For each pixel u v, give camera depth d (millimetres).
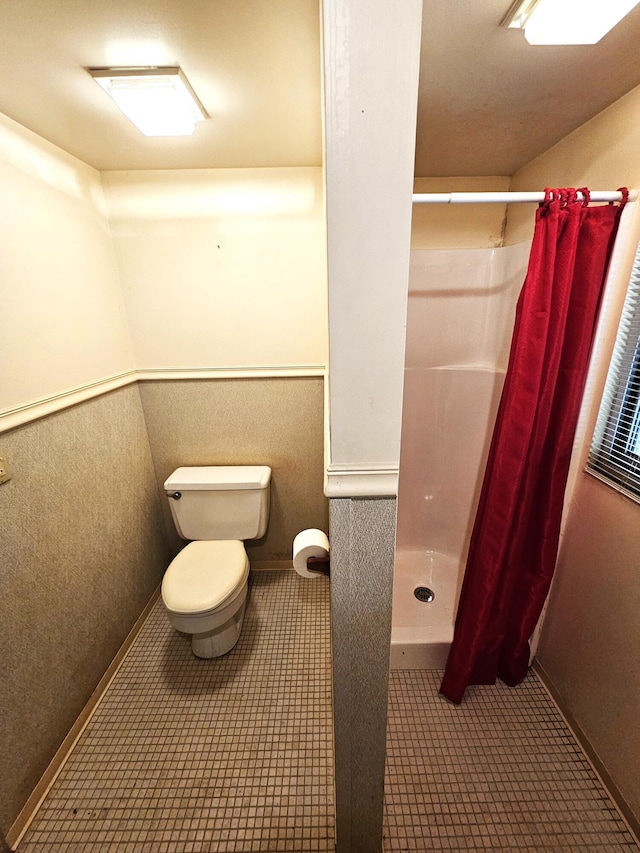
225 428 1926
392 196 528
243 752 1296
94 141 1299
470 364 1805
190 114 1116
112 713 1434
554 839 1065
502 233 1764
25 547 1146
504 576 1312
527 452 1156
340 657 796
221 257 1684
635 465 1067
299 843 1072
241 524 1862
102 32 800
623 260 1076
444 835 1075
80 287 1447
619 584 1119
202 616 1449
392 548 713
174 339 1797
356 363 601
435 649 1531
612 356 1140
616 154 1094
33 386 1206
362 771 909
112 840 1087
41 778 1186
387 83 485
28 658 1150
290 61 909
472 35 818
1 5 710
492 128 1257
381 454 649
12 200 1139
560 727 1347
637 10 745
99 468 1524
